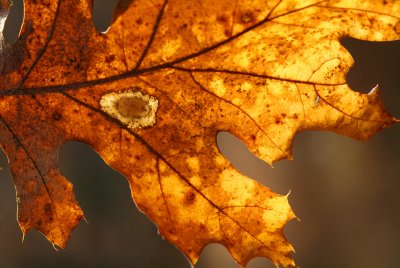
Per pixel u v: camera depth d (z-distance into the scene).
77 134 0.38
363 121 0.38
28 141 0.39
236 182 0.39
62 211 0.39
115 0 1.17
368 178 1.06
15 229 1.15
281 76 0.38
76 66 0.38
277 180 1.13
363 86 1.07
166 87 0.38
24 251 1.14
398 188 1.03
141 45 0.38
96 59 0.38
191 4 0.37
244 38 0.37
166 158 0.39
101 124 0.38
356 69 1.08
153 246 1.17
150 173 0.39
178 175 0.39
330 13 0.37
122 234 1.18
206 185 0.39
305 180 1.11
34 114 0.38
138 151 0.39
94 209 1.20
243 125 0.38
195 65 0.38
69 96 0.38
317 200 1.09
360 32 0.37
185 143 0.38
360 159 1.07
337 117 0.38
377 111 0.38
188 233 0.39
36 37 0.38
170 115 0.38
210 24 0.37
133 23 0.38
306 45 0.37
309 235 1.07
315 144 1.12
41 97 0.38
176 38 0.38
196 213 0.39
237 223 0.39
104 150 0.39
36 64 0.38
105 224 1.19
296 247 1.07
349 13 0.37
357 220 1.05
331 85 0.38
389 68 1.06
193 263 0.39
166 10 0.37
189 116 0.38
